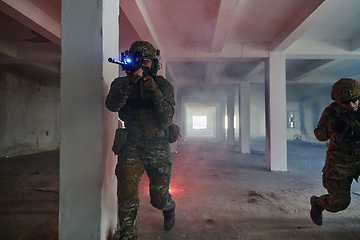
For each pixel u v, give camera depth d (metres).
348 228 2.25
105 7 1.82
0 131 7.68
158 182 1.72
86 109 1.76
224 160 7.02
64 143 1.77
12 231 2.18
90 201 1.72
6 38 5.53
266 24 4.61
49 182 4.20
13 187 3.84
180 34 5.11
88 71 1.76
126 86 1.49
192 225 2.32
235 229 2.23
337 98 1.80
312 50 5.48
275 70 5.52
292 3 3.81
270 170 5.39
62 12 1.82
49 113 10.22
